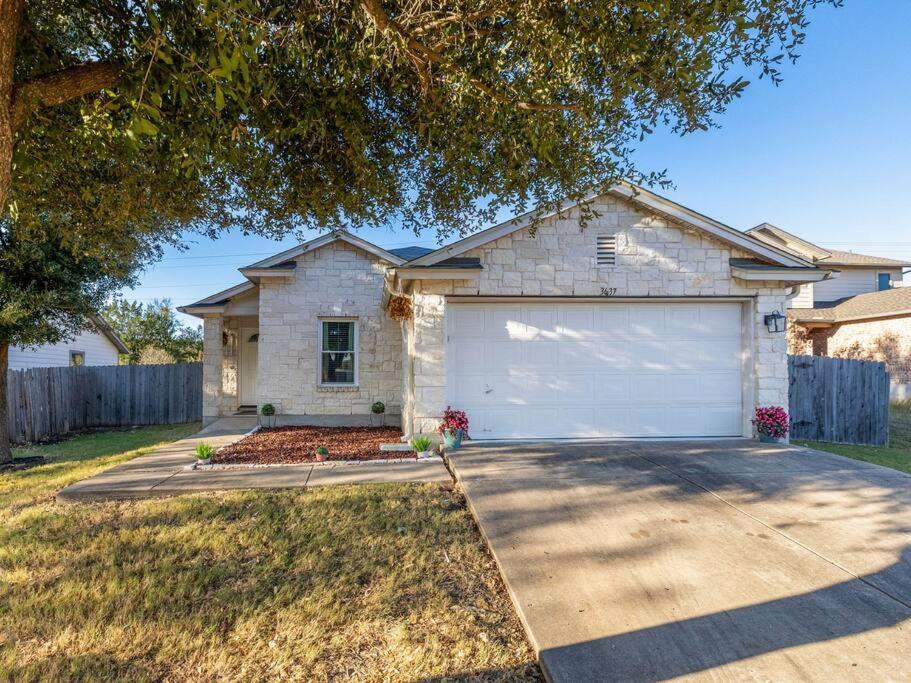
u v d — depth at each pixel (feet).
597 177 15.99
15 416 35.99
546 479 18.84
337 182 16.02
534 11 10.41
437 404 24.99
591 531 13.99
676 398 26.58
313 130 13.98
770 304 26.08
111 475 20.26
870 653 8.64
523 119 13.01
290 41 10.75
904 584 10.95
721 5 9.52
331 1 11.06
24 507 17.04
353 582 11.60
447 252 24.63
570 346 26.32
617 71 11.66
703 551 12.66
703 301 26.63
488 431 25.96
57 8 11.71
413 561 12.70
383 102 15.07
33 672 8.53
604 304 26.43
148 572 11.98
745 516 15.05
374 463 22.29
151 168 14.34
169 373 46.75
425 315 24.97
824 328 59.52
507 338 26.12
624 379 26.43
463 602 10.83
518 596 10.58
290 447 26.78
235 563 12.50
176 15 9.45
